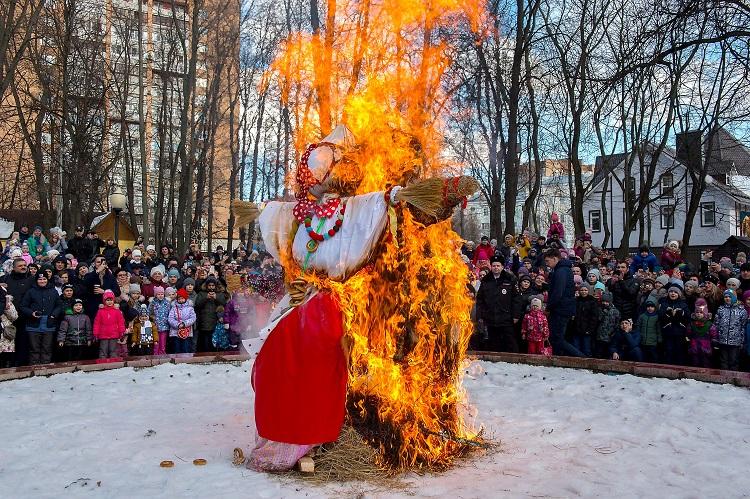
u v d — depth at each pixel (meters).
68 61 29.52
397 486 3.98
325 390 4.12
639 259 14.11
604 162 29.09
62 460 4.45
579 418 5.75
